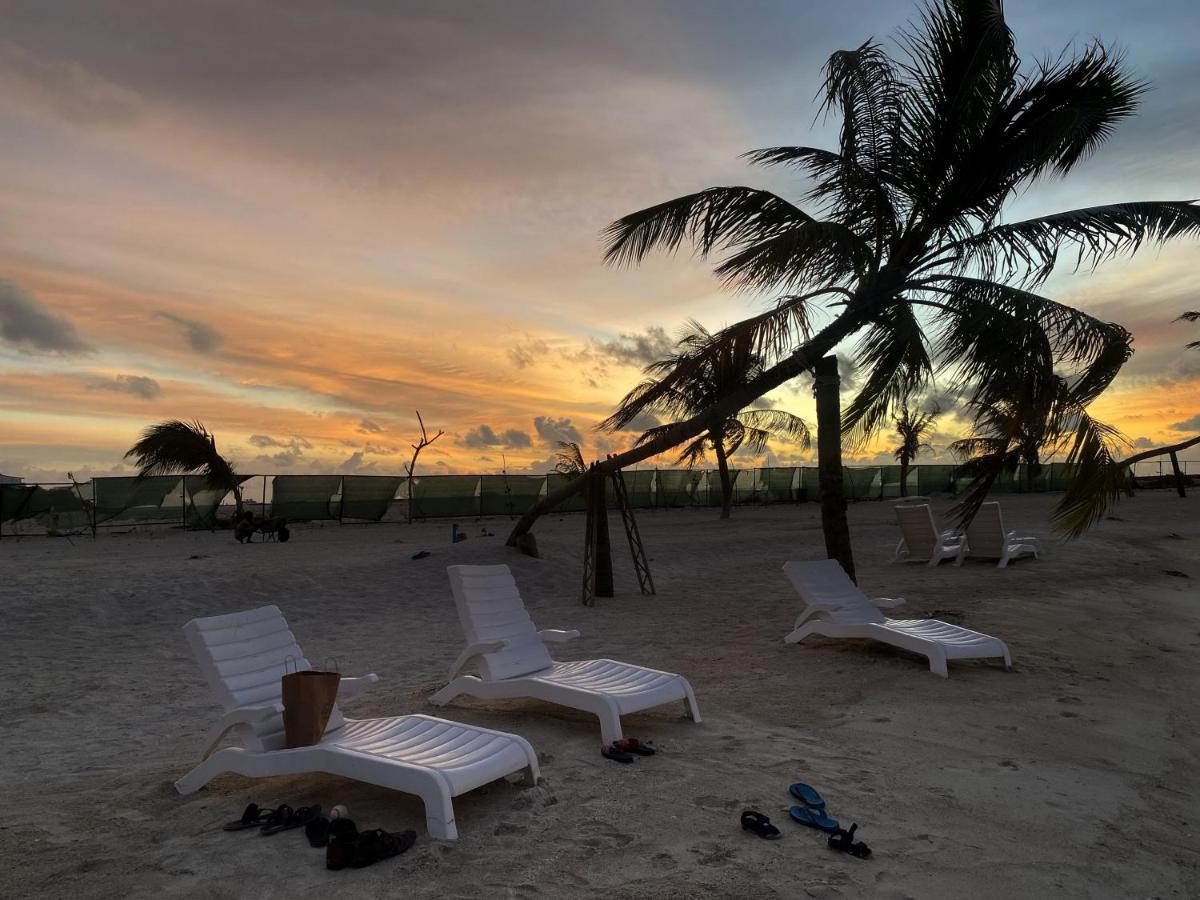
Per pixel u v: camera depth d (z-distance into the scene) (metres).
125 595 11.45
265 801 4.14
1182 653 8.57
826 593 8.58
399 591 12.65
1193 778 5.00
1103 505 9.03
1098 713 6.27
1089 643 8.88
